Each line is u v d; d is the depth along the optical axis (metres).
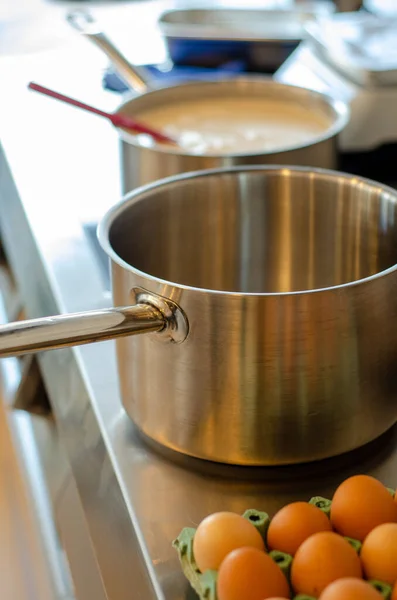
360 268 1.08
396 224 1.02
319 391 0.87
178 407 0.90
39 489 1.58
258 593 0.75
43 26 2.71
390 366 0.90
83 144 1.70
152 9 2.87
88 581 1.06
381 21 1.90
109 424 0.99
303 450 0.89
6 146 1.69
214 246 1.11
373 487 0.82
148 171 1.24
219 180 1.08
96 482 0.98
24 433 1.68
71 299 1.20
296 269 1.12
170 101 1.60
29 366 1.33
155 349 0.89
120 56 1.60
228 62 1.90
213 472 0.93
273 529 0.81
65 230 1.37
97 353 1.10
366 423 0.90
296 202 1.09
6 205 1.60
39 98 1.95
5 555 1.85
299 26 2.00
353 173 1.55
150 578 0.83
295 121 1.55
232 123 1.55
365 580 0.78
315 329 0.85
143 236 1.05
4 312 1.78
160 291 0.85
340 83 1.62
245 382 0.86
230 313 0.84
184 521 0.88
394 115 1.53
